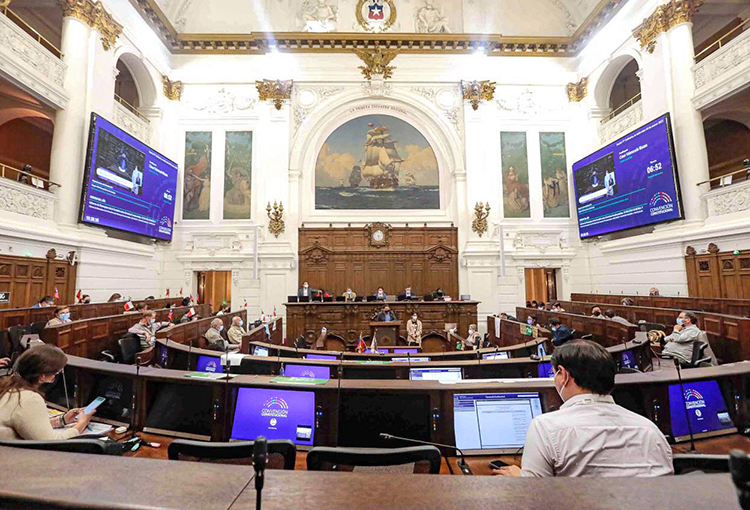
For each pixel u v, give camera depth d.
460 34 13.40
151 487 0.92
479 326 12.82
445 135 13.88
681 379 2.36
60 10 10.37
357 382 2.35
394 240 13.59
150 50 12.17
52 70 8.54
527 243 13.41
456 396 2.28
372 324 8.73
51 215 8.44
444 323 11.36
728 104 10.14
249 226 13.04
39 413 1.82
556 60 14.09
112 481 0.94
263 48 13.57
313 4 13.78
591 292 13.15
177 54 13.50
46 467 1.01
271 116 13.39
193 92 13.50
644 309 8.05
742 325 5.57
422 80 13.84
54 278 8.25
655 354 6.54
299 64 13.73
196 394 2.47
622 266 11.66
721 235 8.52
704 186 9.27
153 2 11.46
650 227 10.74
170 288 12.73
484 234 13.28
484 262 13.07
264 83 13.41
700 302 8.10
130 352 5.85
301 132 13.53
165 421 2.46
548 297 15.15
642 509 0.80
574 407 1.43
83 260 8.98
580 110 13.73
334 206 13.79
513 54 13.91
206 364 3.96
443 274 13.41
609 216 11.61
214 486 0.93
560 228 13.49
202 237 13.00
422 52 13.92
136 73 12.28
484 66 13.98
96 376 2.73
